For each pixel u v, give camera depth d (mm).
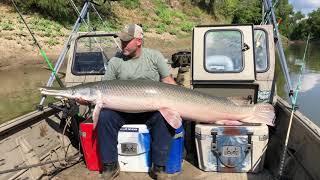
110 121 1682
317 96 5781
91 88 1661
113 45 2475
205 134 1729
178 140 1731
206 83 1960
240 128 1706
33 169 1747
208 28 1968
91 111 1962
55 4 9719
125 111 1685
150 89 1646
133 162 1802
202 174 1774
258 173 1762
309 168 1503
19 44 7863
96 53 2439
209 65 1948
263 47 2043
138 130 1759
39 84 5934
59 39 8750
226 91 1984
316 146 1460
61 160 1879
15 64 7250
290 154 1688
